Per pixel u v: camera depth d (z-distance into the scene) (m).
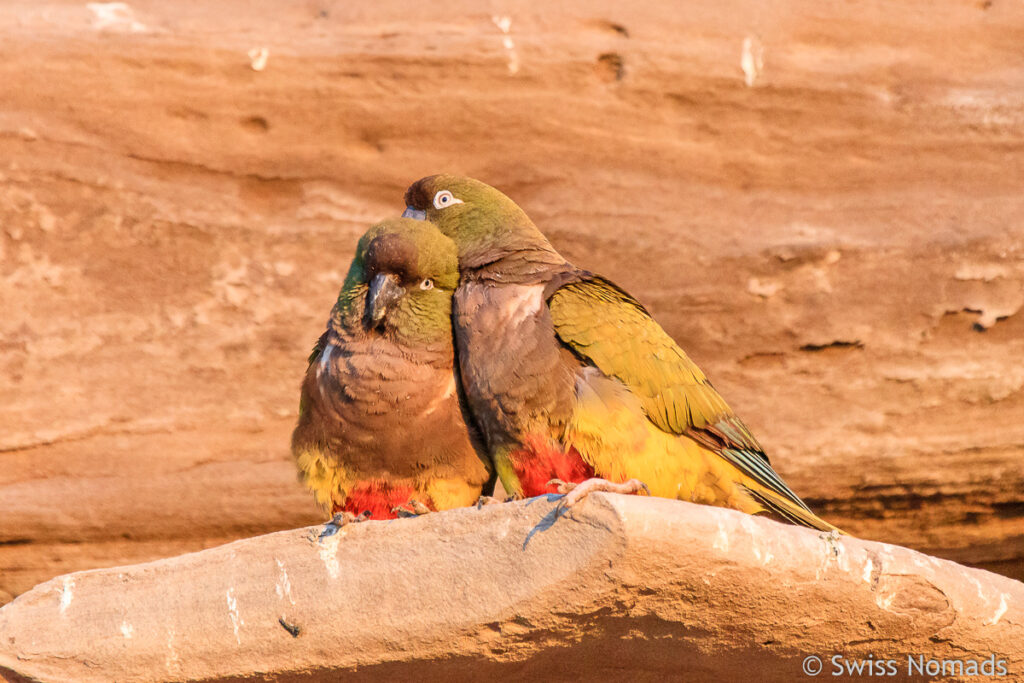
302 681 6.44
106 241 11.01
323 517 11.04
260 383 11.02
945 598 6.30
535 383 7.39
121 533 10.96
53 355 10.81
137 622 6.49
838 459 10.95
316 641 6.29
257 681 6.43
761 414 11.01
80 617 6.58
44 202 10.95
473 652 6.21
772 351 11.08
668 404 7.77
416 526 6.37
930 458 10.91
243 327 11.06
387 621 6.19
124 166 11.12
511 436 7.43
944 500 11.16
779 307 11.09
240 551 6.61
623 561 5.75
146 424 10.88
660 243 11.17
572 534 5.90
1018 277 10.99
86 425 10.78
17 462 10.70
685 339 11.10
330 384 7.46
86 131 11.08
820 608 6.15
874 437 10.95
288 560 6.47
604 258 11.16
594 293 7.79
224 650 6.37
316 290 11.17
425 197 8.55
